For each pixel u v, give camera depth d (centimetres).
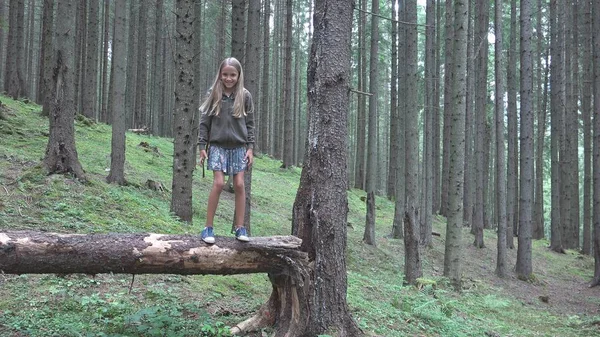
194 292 593
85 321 474
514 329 866
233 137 460
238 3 1011
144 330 454
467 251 1764
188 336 453
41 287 545
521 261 1521
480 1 2038
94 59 1909
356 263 1224
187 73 983
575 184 2342
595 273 1504
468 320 838
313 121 489
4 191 771
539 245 2259
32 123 1428
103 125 1916
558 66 2162
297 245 470
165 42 3112
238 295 622
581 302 1300
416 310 732
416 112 1135
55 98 879
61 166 883
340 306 480
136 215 852
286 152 2355
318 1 501
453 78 1123
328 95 484
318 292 471
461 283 1130
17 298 509
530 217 1521
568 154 2191
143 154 1634
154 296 557
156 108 2764
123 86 1094
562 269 1820
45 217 720
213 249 448
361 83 2711
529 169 1516
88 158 1295
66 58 884
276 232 1264
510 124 1952
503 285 1393
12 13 1911
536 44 2914
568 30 2255
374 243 1433
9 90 1886
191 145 1004
